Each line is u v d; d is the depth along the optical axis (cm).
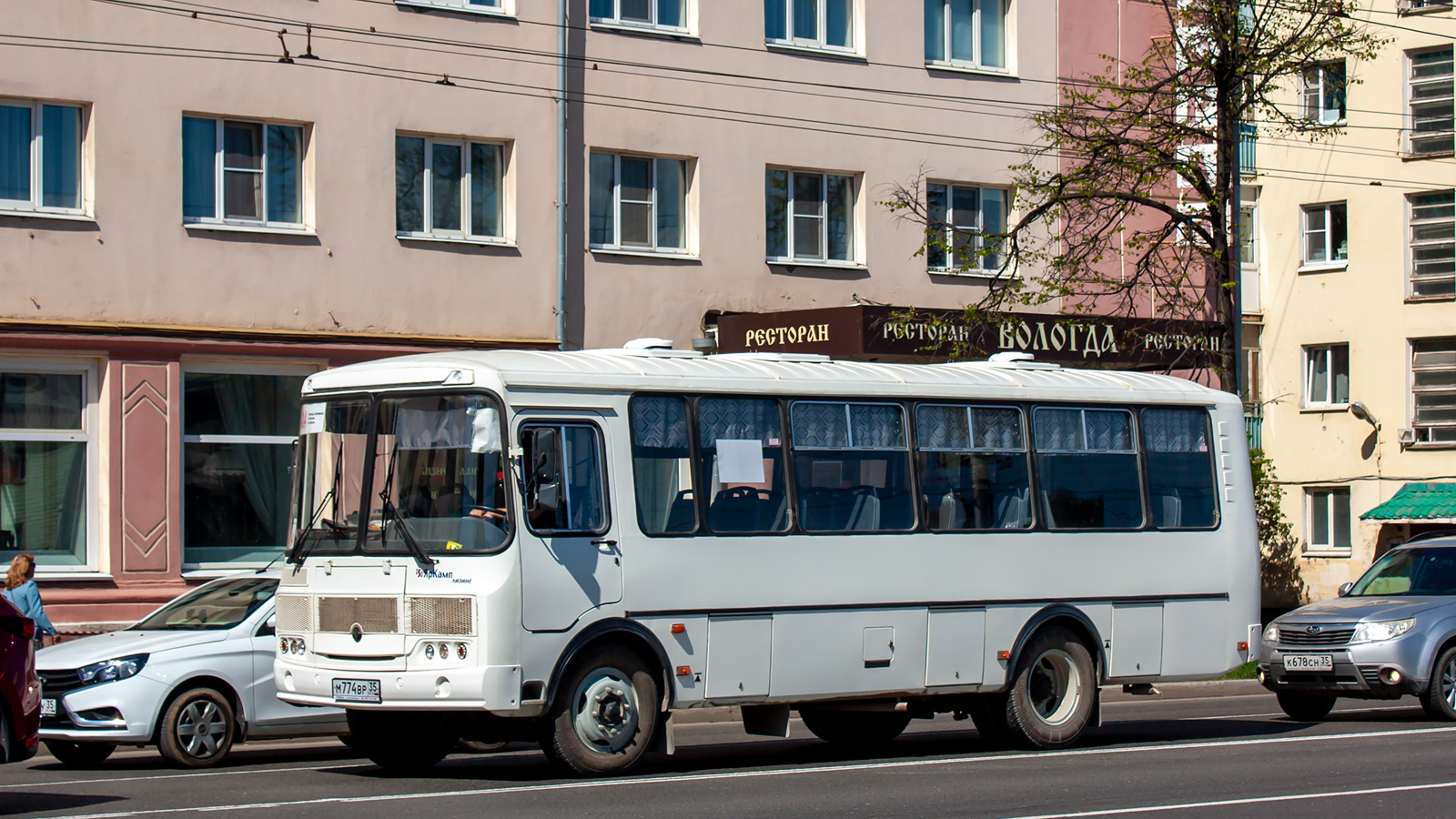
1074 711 1459
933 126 2778
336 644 1214
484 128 2366
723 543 1277
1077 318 2555
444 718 1288
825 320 2403
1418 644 1695
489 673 1150
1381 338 3747
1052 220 2659
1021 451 1462
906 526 1383
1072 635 1470
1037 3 2891
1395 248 3731
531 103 2405
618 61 2486
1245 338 3931
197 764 1377
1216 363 2594
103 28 2095
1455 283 3650
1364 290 3772
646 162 2538
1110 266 3011
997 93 2844
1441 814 1041
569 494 1212
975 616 1407
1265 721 1761
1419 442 3691
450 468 1189
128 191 2106
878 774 1234
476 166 2388
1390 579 1859
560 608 1187
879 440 1381
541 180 2409
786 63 2641
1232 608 1573
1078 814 1023
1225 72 2575
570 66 2444
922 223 2772
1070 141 2723
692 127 2550
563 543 1195
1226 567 1573
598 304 2462
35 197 2066
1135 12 2988
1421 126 3700
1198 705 2042
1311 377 3900
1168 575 1532
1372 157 3759
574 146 2447
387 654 1184
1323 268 3841
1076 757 1366
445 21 2338
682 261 2536
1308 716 1816
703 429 1288
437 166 2358
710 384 1295
